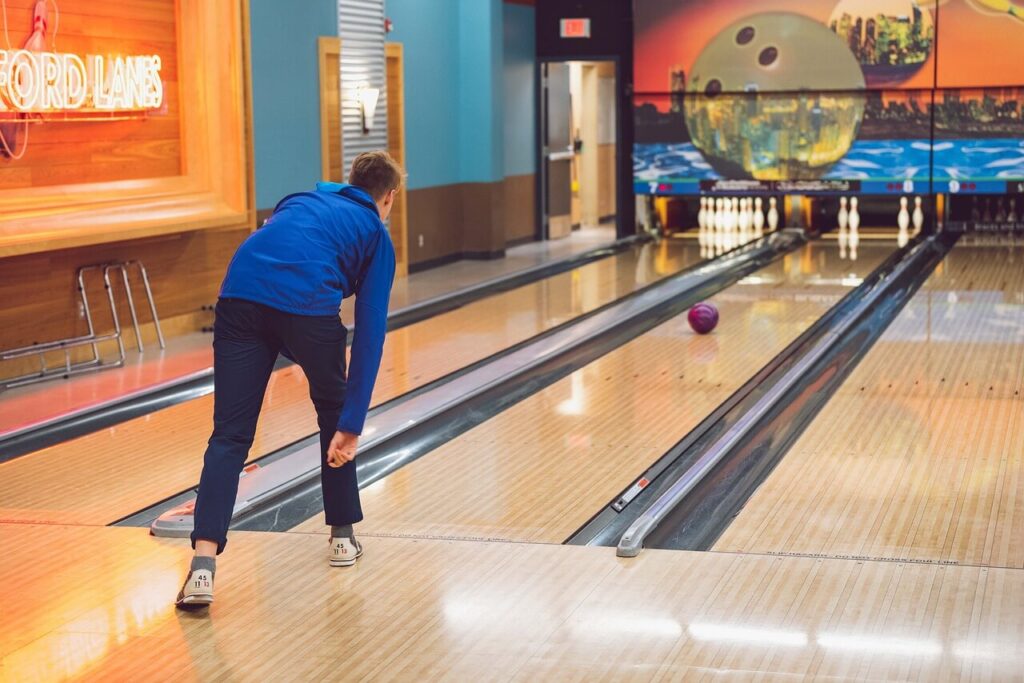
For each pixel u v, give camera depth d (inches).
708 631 118.4
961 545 152.6
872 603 124.6
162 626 122.7
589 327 317.4
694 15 520.7
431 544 147.0
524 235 557.3
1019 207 519.8
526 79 548.4
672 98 528.4
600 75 627.8
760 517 165.6
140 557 144.6
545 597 128.7
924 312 335.9
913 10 496.7
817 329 314.0
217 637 119.8
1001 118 494.9
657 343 299.4
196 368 280.7
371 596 130.1
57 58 268.4
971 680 106.1
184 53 314.2
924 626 118.3
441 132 486.0
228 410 128.0
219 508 126.2
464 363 273.4
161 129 309.4
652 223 553.9
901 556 148.7
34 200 265.4
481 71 495.8
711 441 209.2
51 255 282.4
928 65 498.9
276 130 349.1
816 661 110.8
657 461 197.0
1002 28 488.4
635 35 527.5
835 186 518.9
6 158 260.4
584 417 226.1
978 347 285.4
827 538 156.4
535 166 563.2
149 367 282.5
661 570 136.0
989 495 173.8
